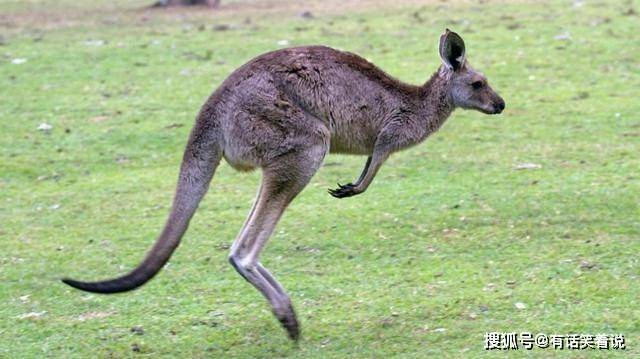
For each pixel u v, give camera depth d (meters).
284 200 12.85
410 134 14.03
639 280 14.20
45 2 44.97
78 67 29.30
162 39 33.19
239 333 13.05
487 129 22.78
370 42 31.27
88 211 18.62
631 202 17.66
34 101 25.80
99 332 13.23
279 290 12.62
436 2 39.06
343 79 13.29
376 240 16.50
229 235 17.03
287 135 12.74
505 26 32.88
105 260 16.08
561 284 14.16
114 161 21.58
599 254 15.33
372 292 14.27
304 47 13.27
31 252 16.52
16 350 12.72
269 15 37.97
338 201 18.62
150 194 19.45
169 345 12.73
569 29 31.78
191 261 15.85
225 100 12.71
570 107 24.00
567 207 17.58
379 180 19.77
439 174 19.95
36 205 19.05
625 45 29.30
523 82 26.22
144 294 14.55
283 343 12.69
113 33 34.94
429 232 16.75
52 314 13.94
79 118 24.34
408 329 12.90
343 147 13.72
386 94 13.73
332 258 15.81
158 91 26.47
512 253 15.59
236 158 12.84
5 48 32.25
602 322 12.84
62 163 21.47
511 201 18.03
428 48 30.06
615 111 23.50
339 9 38.66
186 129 23.36
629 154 20.47
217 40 32.62
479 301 13.68
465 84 14.41
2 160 21.58
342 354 12.26
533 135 22.16
